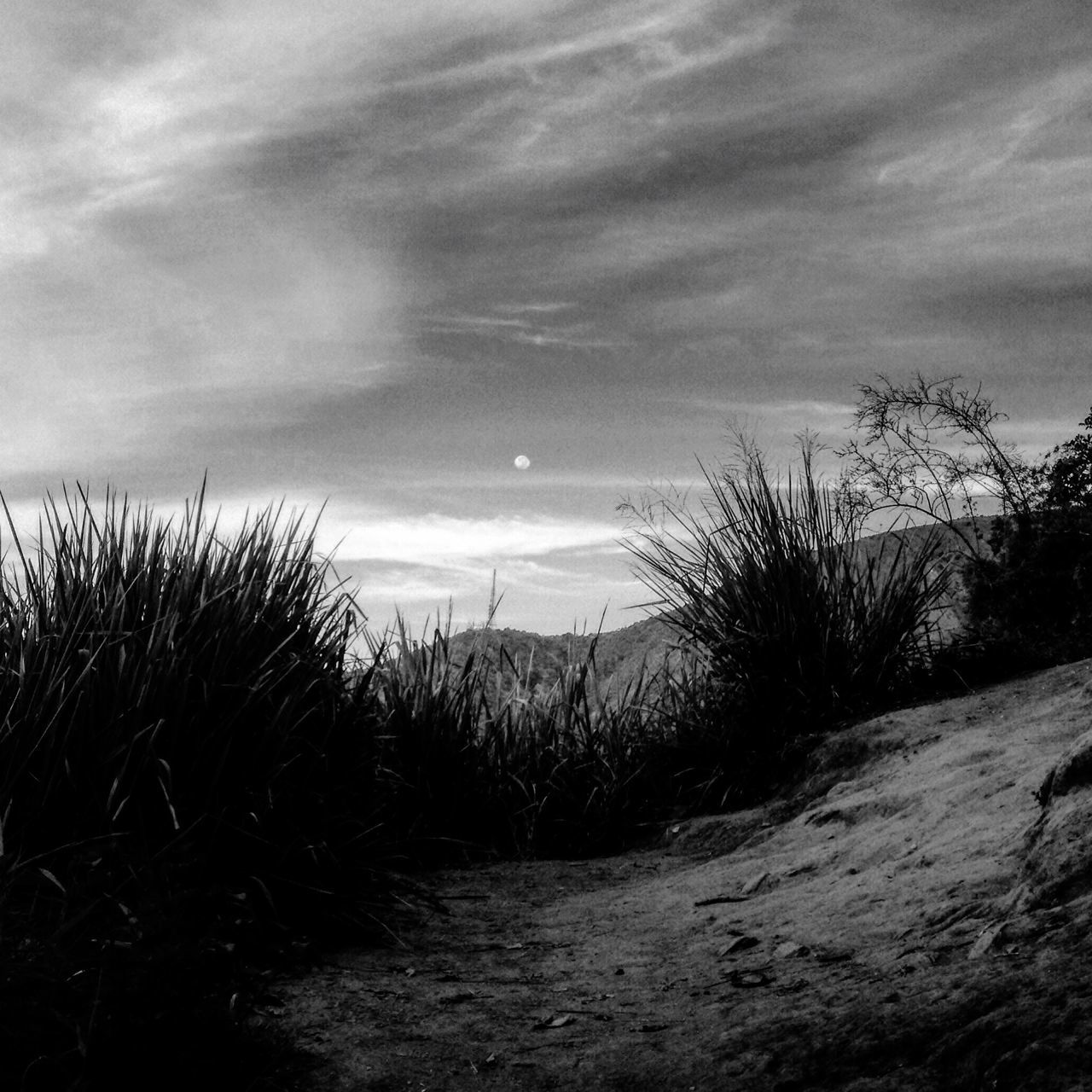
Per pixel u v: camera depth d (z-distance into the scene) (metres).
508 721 6.78
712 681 7.15
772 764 6.34
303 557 4.89
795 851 4.73
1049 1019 2.01
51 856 3.37
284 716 4.21
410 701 6.26
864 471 8.48
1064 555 7.55
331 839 4.23
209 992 2.87
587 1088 2.47
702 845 5.69
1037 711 5.48
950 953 2.69
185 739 3.87
